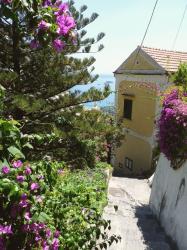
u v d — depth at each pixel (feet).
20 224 8.08
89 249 14.05
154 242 24.54
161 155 32.19
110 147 56.80
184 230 22.93
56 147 37.11
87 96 38.60
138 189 41.01
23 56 35.78
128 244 23.57
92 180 26.78
